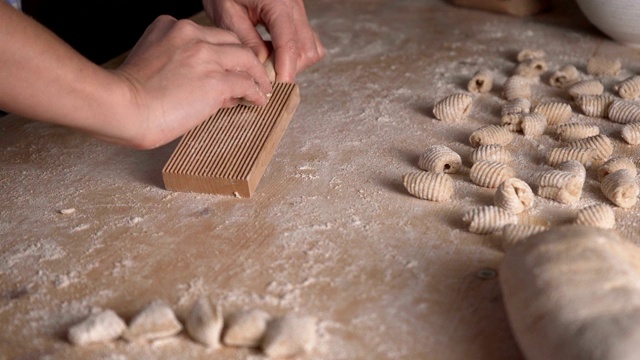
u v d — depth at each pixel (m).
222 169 1.21
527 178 1.24
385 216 1.15
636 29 1.64
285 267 1.04
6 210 1.21
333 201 1.19
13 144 1.43
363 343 0.90
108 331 0.91
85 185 1.28
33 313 0.97
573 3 1.97
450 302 0.96
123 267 1.05
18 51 0.96
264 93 1.30
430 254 1.05
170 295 0.99
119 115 1.06
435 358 0.87
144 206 1.20
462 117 1.45
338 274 1.02
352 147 1.36
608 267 0.84
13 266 1.07
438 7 2.01
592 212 1.08
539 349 0.80
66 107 1.02
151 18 2.30
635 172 1.22
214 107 1.19
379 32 1.88
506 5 1.92
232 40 1.31
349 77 1.65
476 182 1.22
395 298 0.97
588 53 1.70
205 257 1.07
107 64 1.70
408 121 1.45
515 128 1.39
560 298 0.81
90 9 2.29
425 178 1.18
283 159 1.33
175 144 1.39
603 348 0.74
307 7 2.07
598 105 1.42
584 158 1.24
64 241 1.12
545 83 1.59
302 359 0.87
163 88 1.12
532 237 0.92
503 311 0.94
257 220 1.15
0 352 0.91
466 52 1.75
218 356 0.89
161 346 0.90
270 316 0.92
